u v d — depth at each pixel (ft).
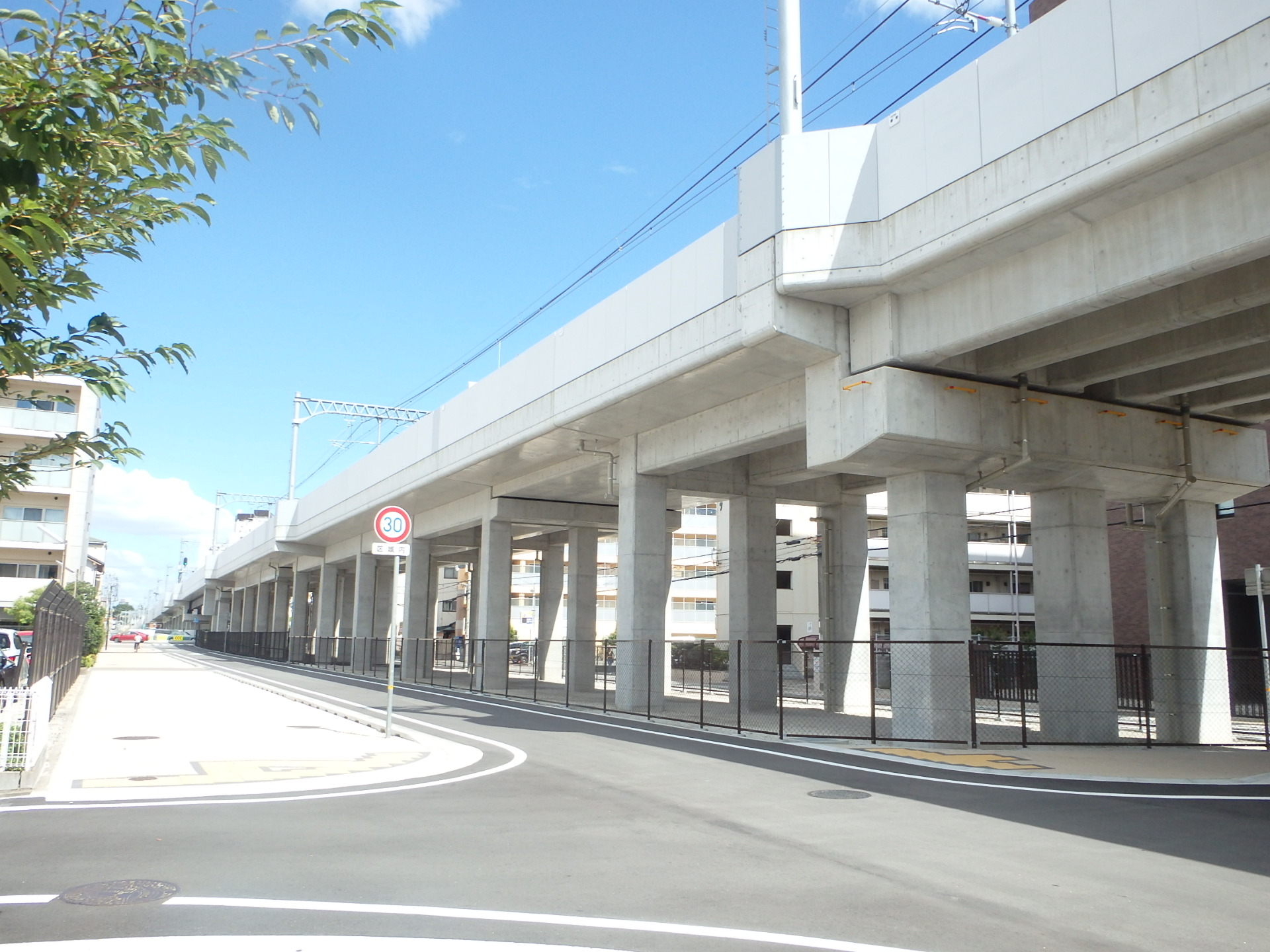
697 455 75.20
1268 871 24.84
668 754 48.62
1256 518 96.37
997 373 54.49
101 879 21.59
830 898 21.26
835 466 57.11
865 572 94.58
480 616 115.14
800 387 64.34
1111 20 38.14
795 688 144.56
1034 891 22.29
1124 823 31.48
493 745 52.01
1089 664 62.03
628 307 70.28
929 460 56.29
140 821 28.40
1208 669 65.72
